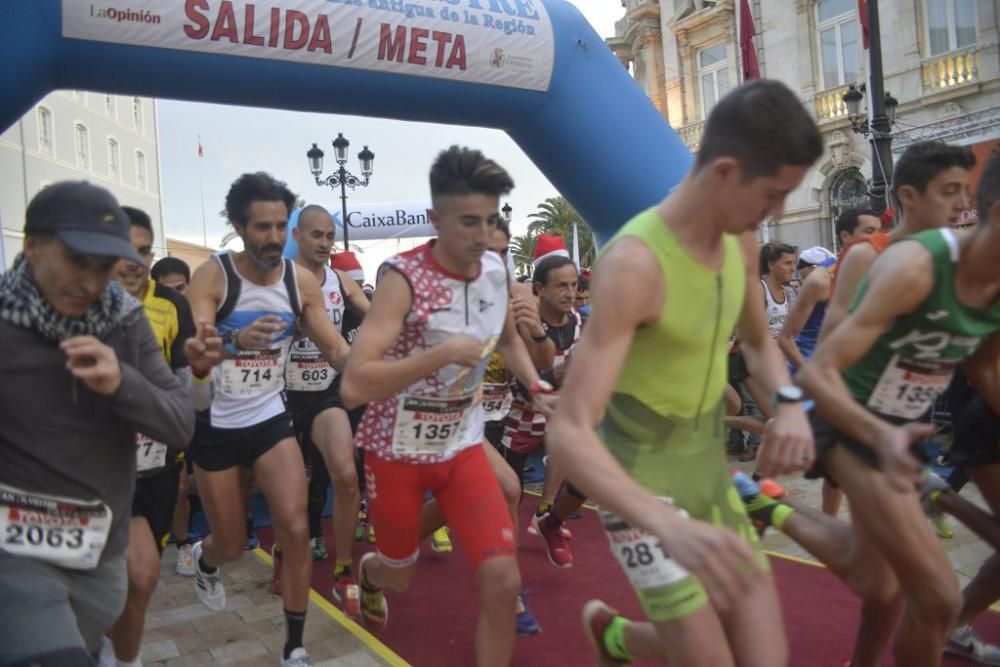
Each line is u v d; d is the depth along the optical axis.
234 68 4.99
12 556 1.90
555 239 5.57
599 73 6.12
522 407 4.36
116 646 2.69
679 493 1.84
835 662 2.98
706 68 19.27
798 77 16.61
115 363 1.80
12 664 1.71
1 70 4.41
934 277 2.00
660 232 1.69
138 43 4.70
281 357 3.24
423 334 2.58
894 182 2.65
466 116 5.90
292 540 3.03
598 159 6.15
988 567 2.83
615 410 1.85
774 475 1.89
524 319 3.38
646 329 1.73
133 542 2.65
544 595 3.87
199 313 3.02
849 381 2.35
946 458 5.57
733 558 1.29
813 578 3.84
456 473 2.66
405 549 2.78
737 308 1.84
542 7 5.93
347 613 3.58
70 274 1.76
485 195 2.41
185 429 2.06
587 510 5.41
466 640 3.37
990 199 1.91
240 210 2.99
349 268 7.52
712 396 1.87
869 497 2.17
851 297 2.54
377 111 5.64
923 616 2.19
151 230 2.98
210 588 3.72
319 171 15.03
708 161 1.63
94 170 24.17
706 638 1.73
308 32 5.06
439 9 5.46
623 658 2.31
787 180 1.58
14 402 1.86
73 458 1.93
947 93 14.11
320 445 3.80
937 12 14.34
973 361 2.49
